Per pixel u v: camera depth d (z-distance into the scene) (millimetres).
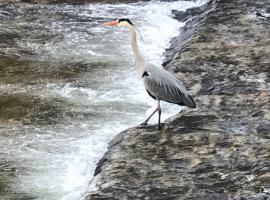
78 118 14516
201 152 11695
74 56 18984
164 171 11039
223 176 10734
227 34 18875
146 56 18891
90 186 10742
